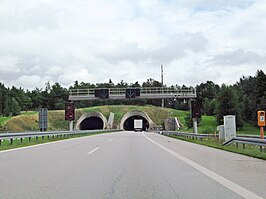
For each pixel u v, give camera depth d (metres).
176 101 158.00
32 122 76.62
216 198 6.92
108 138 37.84
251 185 8.39
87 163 12.97
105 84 159.50
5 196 7.07
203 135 31.22
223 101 83.69
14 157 15.27
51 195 7.18
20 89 140.88
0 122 73.50
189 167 11.86
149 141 31.20
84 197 7.01
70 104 46.66
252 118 89.44
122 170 11.05
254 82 100.00
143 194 7.32
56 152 18.08
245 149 19.58
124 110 116.12
